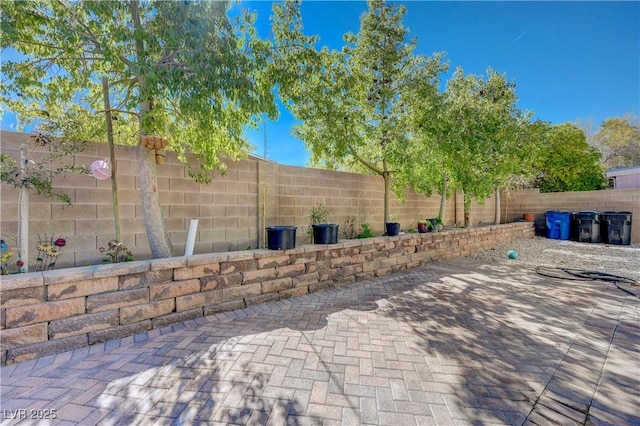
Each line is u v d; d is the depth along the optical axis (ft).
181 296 11.02
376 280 17.69
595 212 33.22
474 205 37.42
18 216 10.73
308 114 18.02
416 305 13.21
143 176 12.52
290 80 14.35
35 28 9.87
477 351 9.04
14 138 10.83
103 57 11.37
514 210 40.91
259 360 8.39
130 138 15.10
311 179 21.11
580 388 7.20
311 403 6.61
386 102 21.20
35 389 7.00
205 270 11.63
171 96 11.18
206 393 6.91
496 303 13.44
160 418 6.08
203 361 8.30
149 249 13.94
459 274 19.19
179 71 10.05
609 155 66.64
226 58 10.98
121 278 9.74
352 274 17.15
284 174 19.56
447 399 6.80
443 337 9.98
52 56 10.99
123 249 11.86
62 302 8.75
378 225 25.80
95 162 11.91
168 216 14.70
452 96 23.02
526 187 43.91
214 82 10.72
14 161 10.21
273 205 18.83
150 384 7.22
